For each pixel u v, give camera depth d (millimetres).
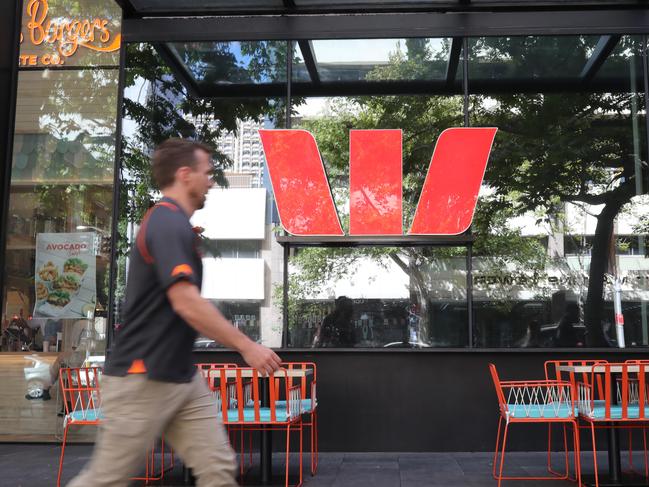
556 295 6973
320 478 5602
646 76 7199
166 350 2260
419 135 7309
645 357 6715
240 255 7273
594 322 6902
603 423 6008
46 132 8172
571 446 6758
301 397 5879
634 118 7203
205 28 7578
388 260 7152
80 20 8219
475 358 6871
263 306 7172
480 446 6770
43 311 7895
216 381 5969
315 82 7480
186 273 2193
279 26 7520
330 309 7113
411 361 6906
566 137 7219
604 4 7215
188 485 5430
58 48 8227
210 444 2352
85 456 6738
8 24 5453
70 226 8000
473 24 7355
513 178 7184
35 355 7812
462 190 7148
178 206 2414
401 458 6488
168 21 7621
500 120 7270
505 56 7371
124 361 2254
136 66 7691
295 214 7266
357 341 7023
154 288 2283
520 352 6816
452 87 7363
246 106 7523
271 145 7391
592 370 4922
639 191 7102
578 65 7312
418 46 7445
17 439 7645
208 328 2184
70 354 7785
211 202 7371
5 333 7871
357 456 6617
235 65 7594
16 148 8180
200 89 7605
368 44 7484
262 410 5273
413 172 7246
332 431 6871
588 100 7250
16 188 8117
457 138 7215
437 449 6785
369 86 7430
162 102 7633
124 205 7590
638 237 7023
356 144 7316
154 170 2564
